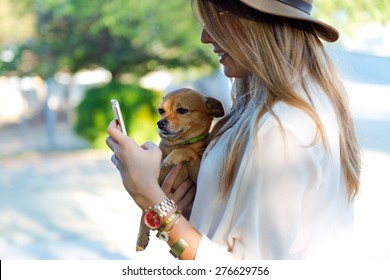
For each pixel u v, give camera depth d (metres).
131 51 15.31
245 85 2.32
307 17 1.97
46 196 9.95
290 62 2.00
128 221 8.07
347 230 2.15
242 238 1.83
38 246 6.90
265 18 1.98
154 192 1.95
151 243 6.42
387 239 6.29
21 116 20.39
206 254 1.85
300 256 1.91
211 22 2.00
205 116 2.54
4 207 9.18
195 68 15.96
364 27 10.35
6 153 15.21
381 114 14.25
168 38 14.02
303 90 1.98
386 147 11.68
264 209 1.81
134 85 14.92
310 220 1.91
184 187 2.36
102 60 15.34
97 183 10.99
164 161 2.38
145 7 13.33
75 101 21.52
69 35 15.41
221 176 1.96
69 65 15.70
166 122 2.49
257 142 1.84
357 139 2.26
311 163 1.83
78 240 7.14
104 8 13.62
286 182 1.80
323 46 2.15
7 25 15.76
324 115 1.97
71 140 16.98
